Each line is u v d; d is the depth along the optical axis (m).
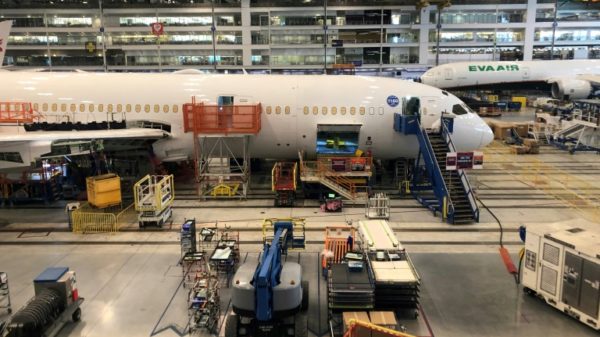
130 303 15.17
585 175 32.50
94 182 22.66
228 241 18.23
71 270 17.48
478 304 15.22
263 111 27.02
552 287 14.74
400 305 14.21
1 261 18.30
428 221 22.97
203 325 13.62
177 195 27.11
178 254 18.94
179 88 27.36
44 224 22.38
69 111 26.98
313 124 27.12
